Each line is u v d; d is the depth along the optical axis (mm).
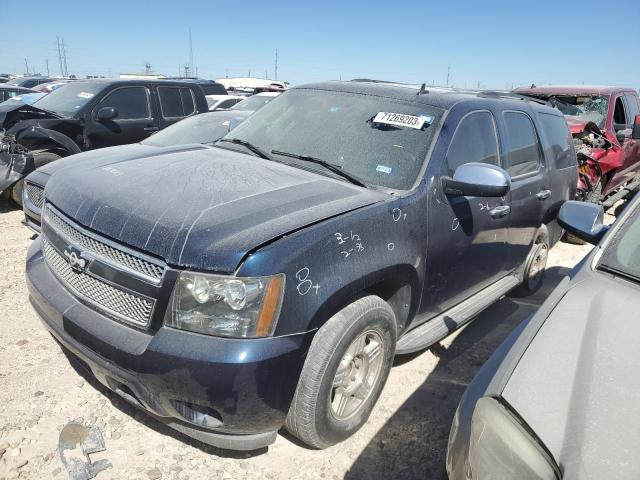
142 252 2264
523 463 1452
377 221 2635
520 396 1656
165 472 2490
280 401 2238
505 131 3895
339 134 3361
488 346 4062
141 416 2846
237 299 2111
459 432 1799
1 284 4395
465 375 3607
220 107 12508
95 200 2574
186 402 2154
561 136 5055
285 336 2201
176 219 2309
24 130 6664
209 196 2516
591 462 1396
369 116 3434
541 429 1522
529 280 4832
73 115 7570
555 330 1963
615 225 2592
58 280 2691
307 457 2678
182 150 3434
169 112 8719
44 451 2535
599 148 7590
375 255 2586
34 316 3854
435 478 2619
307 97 3811
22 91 15711
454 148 3264
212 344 2107
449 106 3406
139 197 2521
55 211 2791
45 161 6680
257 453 2672
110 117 7672
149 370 2137
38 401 2879
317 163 3182
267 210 2430
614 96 8484
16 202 6734
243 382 2100
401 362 3703
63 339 2484
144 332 2229
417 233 2893
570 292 2250
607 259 2436
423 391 3361
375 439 2865
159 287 2182
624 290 2199
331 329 2398
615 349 1806
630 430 1481
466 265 3490
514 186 3902
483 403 1668
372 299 2619
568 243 7234
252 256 2143
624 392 1617
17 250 5312
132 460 2541
